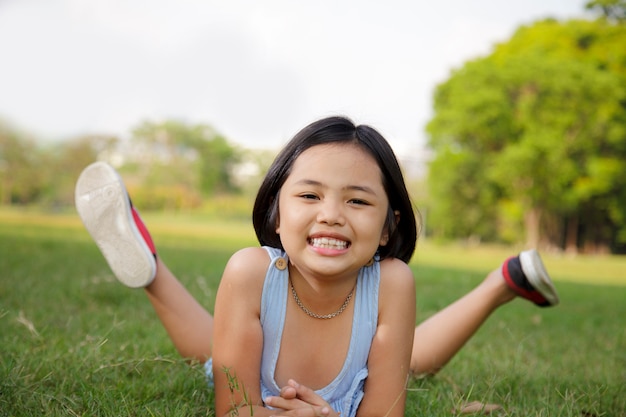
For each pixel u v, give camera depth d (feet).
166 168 120.26
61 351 8.32
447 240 93.91
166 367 7.95
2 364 7.43
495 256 65.26
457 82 89.40
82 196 8.52
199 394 7.20
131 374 7.94
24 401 6.54
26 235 34.65
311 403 5.91
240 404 6.07
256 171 126.41
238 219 115.34
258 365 6.26
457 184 89.76
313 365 6.36
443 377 8.64
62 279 15.69
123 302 13.51
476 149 90.48
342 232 5.69
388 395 6.33
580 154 87.40
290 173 5.93
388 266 6.43
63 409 6.40
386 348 6.32
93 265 19.76
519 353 9.58
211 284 16.84
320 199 5.75
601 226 97.40
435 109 94.27
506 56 89.81
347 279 6.19
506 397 7.44
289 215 5.80
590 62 88.79
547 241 95.71
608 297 23.79
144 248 8.24
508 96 87.15
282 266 6.23
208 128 124.47
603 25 94.22
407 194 6.17
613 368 9.77
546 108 85.05
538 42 92.99
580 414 7.13
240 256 6.27
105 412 6.39
